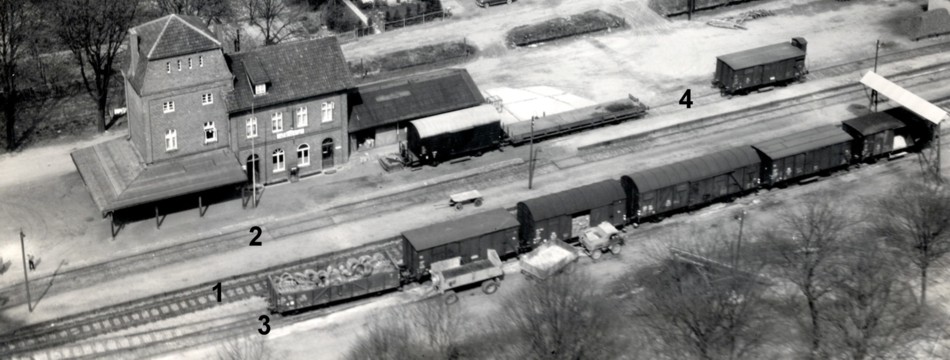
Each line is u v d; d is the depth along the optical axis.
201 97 127.75
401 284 115.75
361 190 133.62
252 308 113.25
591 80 157.50
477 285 115.44
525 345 103.25
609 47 166.75
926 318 110.06
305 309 112.19
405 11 171.12
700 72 159.75
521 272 117.56
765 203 130.62
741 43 167.25
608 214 122.56
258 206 130.38
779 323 108.75
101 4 142.88
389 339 104.69
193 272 118.44
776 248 117.81
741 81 151.62
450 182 135.00
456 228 116.88
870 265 108.88
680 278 109.56
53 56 154.12
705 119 147.62
